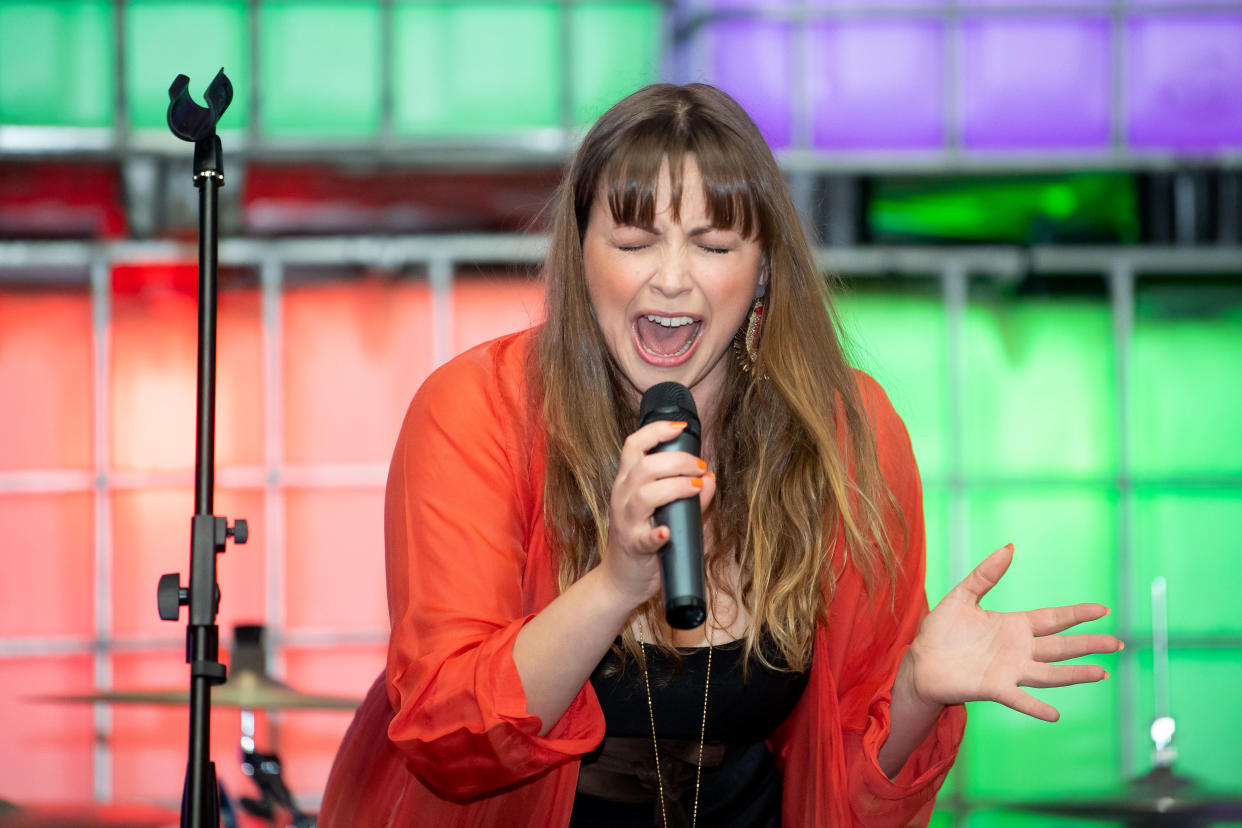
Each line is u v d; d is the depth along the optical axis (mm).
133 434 16203
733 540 4695
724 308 4301
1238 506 16656
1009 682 4355
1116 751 15875
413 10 16562
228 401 16250
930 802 4797
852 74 16734
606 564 3834
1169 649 16406
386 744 4691
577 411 4492
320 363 16375
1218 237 16719
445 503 4344
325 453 16344
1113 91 16844
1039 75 16828
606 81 16656
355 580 16250
